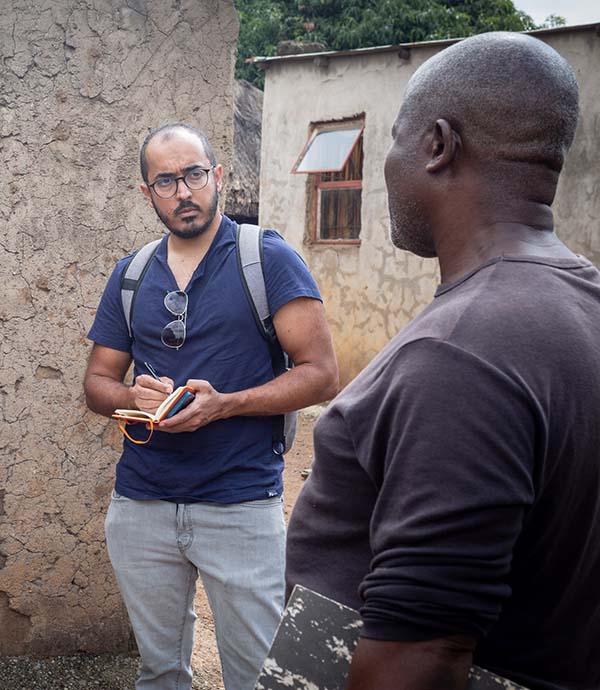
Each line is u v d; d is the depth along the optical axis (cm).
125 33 320
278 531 258
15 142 309
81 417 327
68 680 320
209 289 254
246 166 1285
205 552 254
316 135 1069
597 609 117
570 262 119
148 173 254
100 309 273
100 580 335
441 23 1656
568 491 109
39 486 322
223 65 337
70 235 320
